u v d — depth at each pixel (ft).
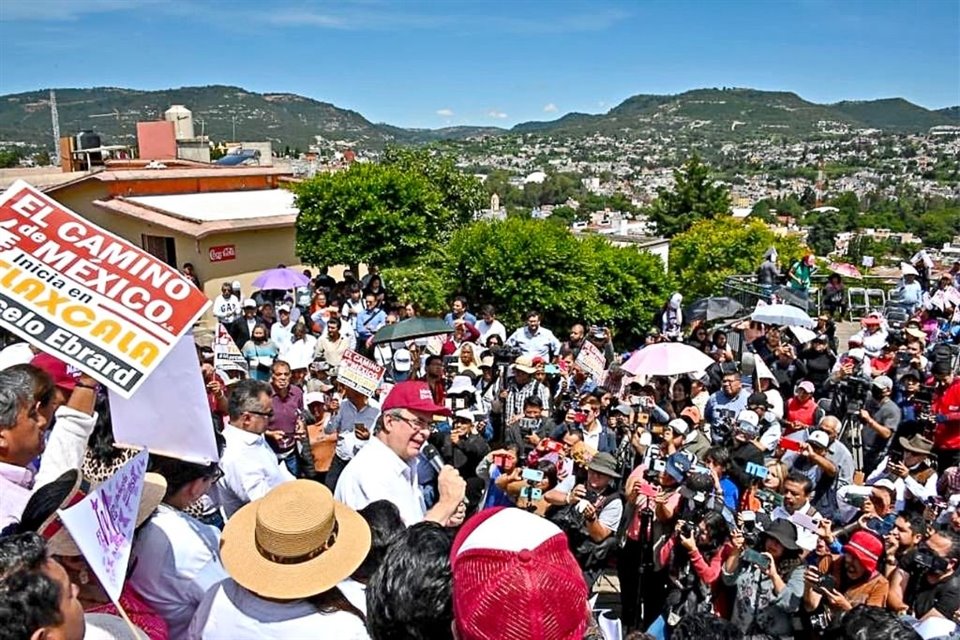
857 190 527.81
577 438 21.29
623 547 17.69
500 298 49.34
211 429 9.21
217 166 76.89
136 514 7.46
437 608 6.38
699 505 16.06
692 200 189.78
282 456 21.15
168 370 8.95
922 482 20.20
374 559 8.76
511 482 17.67
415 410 11.62
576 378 28.78
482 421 25.59
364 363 21.94
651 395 26.61
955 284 48.73
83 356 7.79
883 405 25.53
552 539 5.74
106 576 6.73
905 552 14.80
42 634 5.86
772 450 22.44
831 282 53.72
